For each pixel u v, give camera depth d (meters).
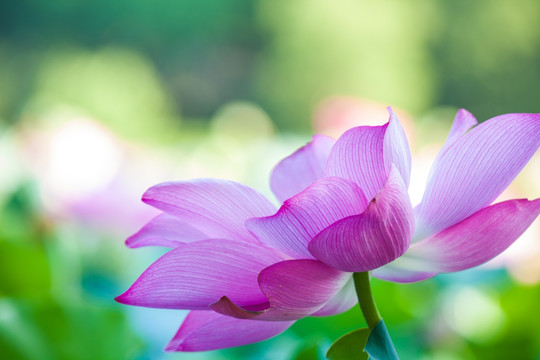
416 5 18.91
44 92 17.05
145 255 2.12
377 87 18.73
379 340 0.86
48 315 1.12
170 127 18.05
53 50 18.95
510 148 0.88
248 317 0.85
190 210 0.88
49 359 1.10
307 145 0.96
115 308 1.16
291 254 0.87
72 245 1.71
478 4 18.95
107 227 2.00
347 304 0.89
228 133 7.03
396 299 1.35
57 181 2.06
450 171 0.88
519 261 1.61
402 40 18.78
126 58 18.14
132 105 16.25
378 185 0.87
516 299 1.27
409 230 0.85
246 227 0.87
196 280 0.87
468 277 1.69
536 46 19.03
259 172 3.65
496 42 18.97
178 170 3.99
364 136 0.86
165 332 1.38
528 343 1.25
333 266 0.86
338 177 0.85
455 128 0.91
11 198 1.82
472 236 0.88
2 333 1.09
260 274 0.85
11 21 18.97
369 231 0.84
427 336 1.38
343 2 18.95
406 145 0.88
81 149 2.14
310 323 1.26
